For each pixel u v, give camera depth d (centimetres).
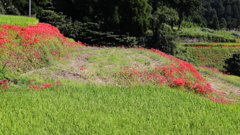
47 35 1628
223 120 723
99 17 2741
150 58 1722
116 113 714
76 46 1909
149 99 884
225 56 3728
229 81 1748
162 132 606
